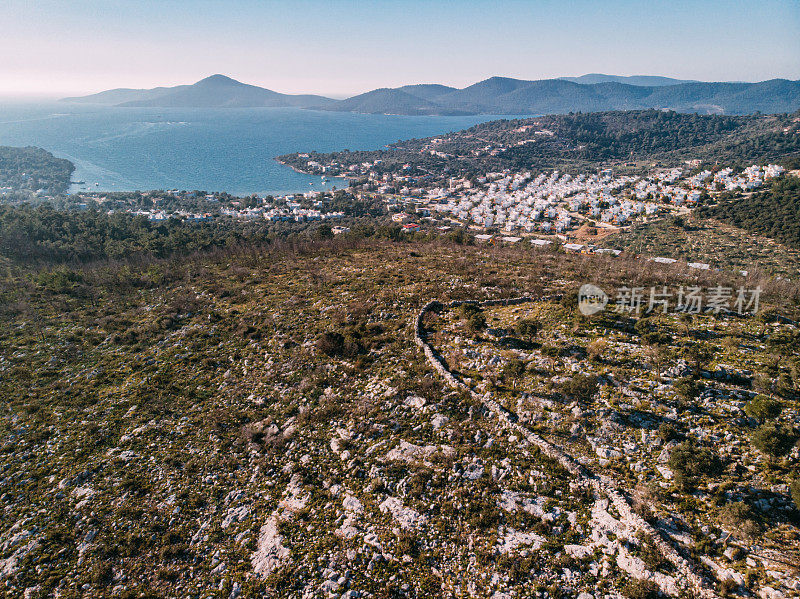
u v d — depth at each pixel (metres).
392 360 33.84
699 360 28.23
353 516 22.28
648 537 18.70
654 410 25.00
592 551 18.98
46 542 22.31
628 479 21.72
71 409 32.44
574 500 21.23
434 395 29.05
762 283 44.09
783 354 28.45
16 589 20.25
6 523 23.56
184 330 43.66
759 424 23.34
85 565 21.19
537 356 30.95
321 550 20.77
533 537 19.95
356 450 26.23
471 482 23.02
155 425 30.52
